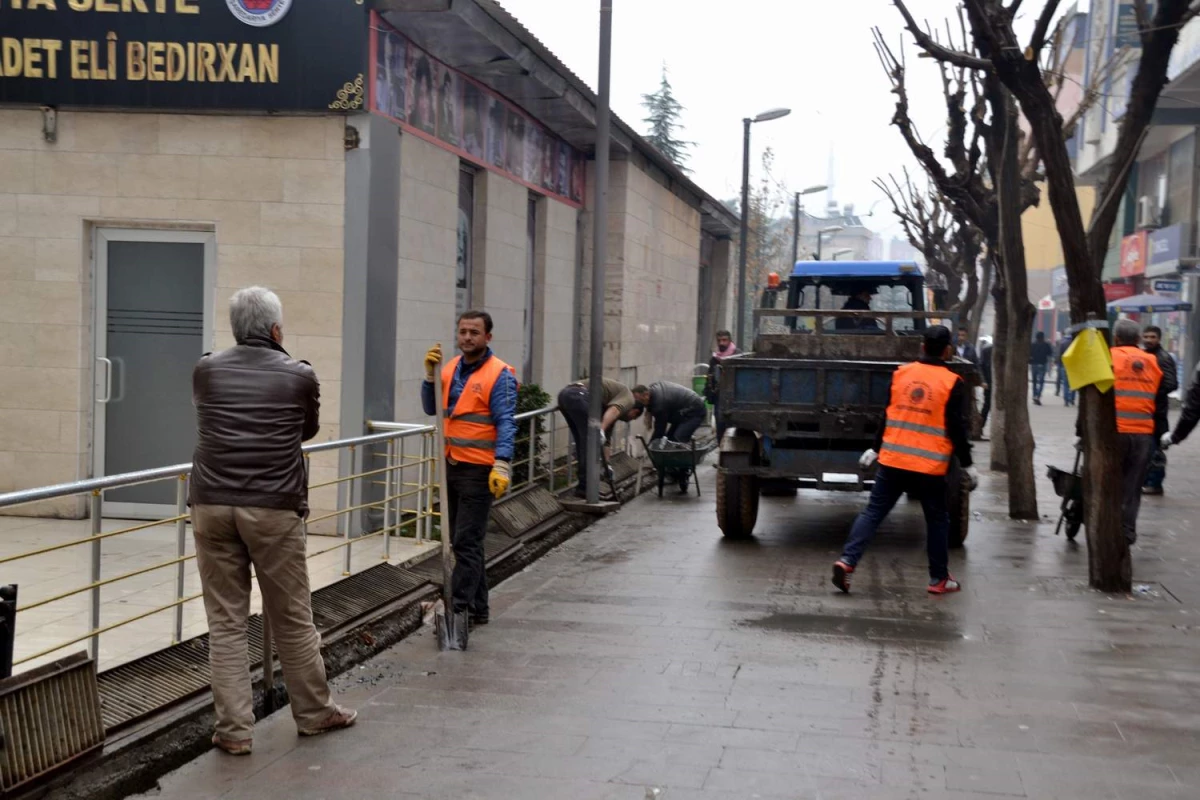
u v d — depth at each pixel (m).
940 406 8.81
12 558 4.70
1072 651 7.26
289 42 10.30
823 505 13.92
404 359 11.41
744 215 26.66
